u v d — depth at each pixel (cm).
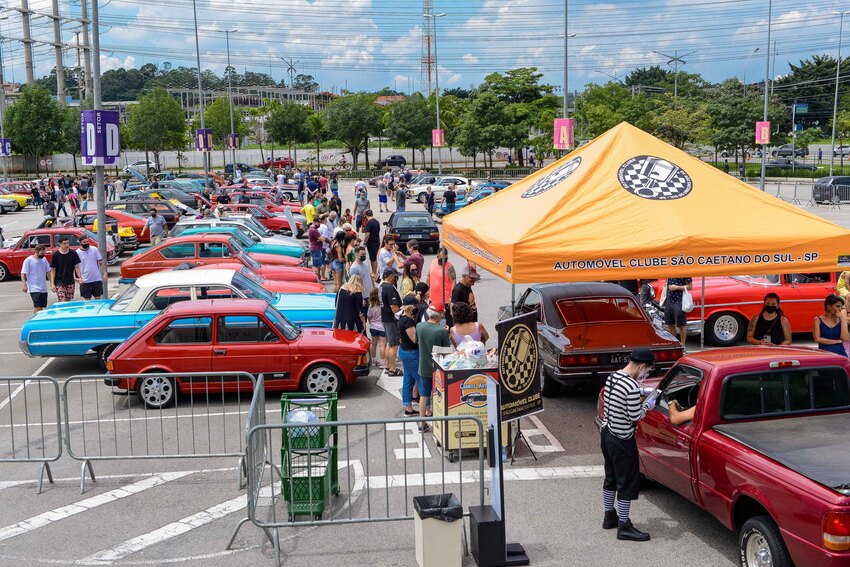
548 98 8075
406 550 744
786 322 1170
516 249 915
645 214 960
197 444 1046
